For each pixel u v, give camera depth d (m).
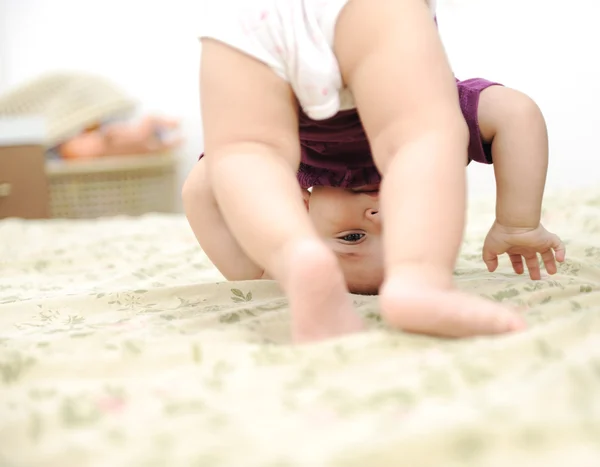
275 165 0.69
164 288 0.95
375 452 0.40
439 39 0.69
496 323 0.58
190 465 0.42
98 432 0.47
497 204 0.86
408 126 0.66
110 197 2.64
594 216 1.48
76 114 2.62
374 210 0.87
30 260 1.39
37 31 3.02
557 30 2.17
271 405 0.50
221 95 0.70
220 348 0.62
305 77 0.70
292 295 0.60
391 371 0.53
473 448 0.41
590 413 0.43
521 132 0.81
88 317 0.89
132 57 2.89
